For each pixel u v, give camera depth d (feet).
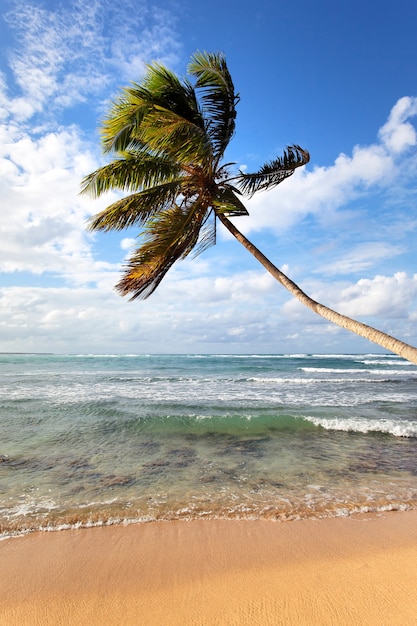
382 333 12.44
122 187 19.94
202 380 77.92
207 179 19.33
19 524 14.71
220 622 8.96
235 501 17.03
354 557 12.05
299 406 43.34
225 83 18.83
